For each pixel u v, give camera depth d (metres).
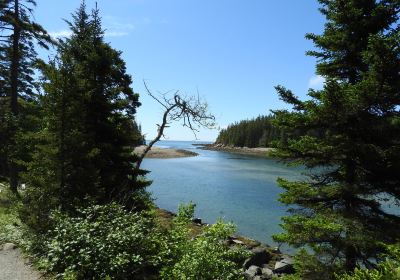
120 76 14.54
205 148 180.25
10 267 8.56
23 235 10.42
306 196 9.52
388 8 8.45
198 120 17.38
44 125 12.45
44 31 20.56
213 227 8.80
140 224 9.27
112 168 13.95
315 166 9.59
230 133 178.12
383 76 7.68
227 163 74.44
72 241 8.14
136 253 8.62
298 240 8.59
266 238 18.95
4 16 19.33
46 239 9.58
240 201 29.22
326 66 9.59
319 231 8.15
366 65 9.06
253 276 11.55
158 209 19.81
